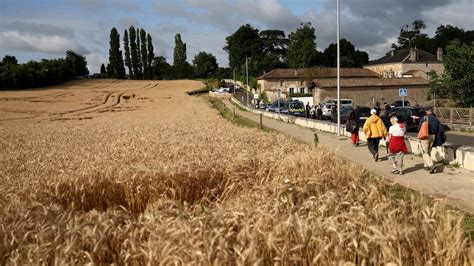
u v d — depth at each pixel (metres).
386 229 4.91
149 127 29.53
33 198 7.57
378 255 4.62
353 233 4.71
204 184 9.05
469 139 24.19
